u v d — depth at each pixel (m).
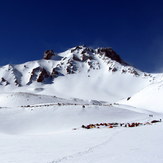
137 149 19.00
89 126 42.69
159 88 123.94
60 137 30.17
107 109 64.50
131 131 31.95
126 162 14.90
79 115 57.97
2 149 21.62
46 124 53.06
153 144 21.08
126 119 56.91
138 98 130.38
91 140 25.67
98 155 17.31
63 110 61.72
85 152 18.62
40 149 21.02
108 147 20.48
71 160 16.05
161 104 106.12
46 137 30.91
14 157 17.91
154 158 15.70
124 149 19.22
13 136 33.59
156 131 31.00
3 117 57.72
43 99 116.00
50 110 62.06
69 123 52.78
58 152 19.14
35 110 62.50
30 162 15.98
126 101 141.12
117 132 31.64
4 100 109.38
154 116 63.62
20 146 23.14
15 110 63.44
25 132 48.56
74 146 21.97
